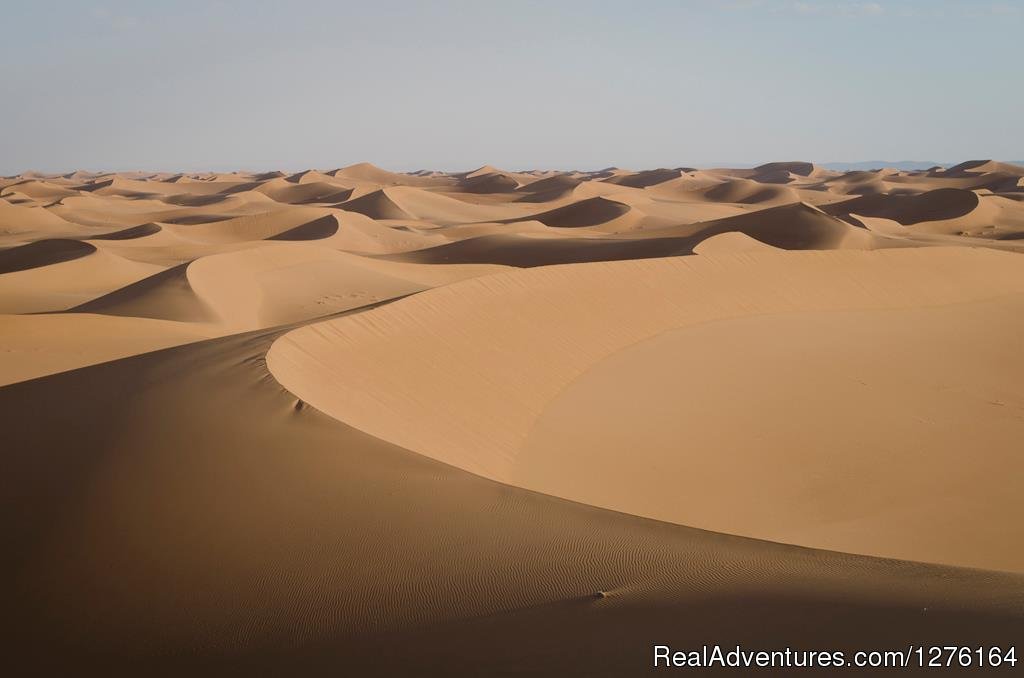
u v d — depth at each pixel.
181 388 10.22
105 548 6.72
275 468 7.79
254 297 39.78
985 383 20.98
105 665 5.34
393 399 12.80
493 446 12.73
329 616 5.50
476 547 6.28
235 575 6.15
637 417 15.36
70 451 8.59
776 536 11.51
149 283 38.06
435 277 48.03
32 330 23.84
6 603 6.18
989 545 11.78
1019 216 97.31
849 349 22.56
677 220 104.00
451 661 4.71
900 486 13.84
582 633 4.82
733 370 19.19
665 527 6.71
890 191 158.00
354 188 152.00
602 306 21.88
